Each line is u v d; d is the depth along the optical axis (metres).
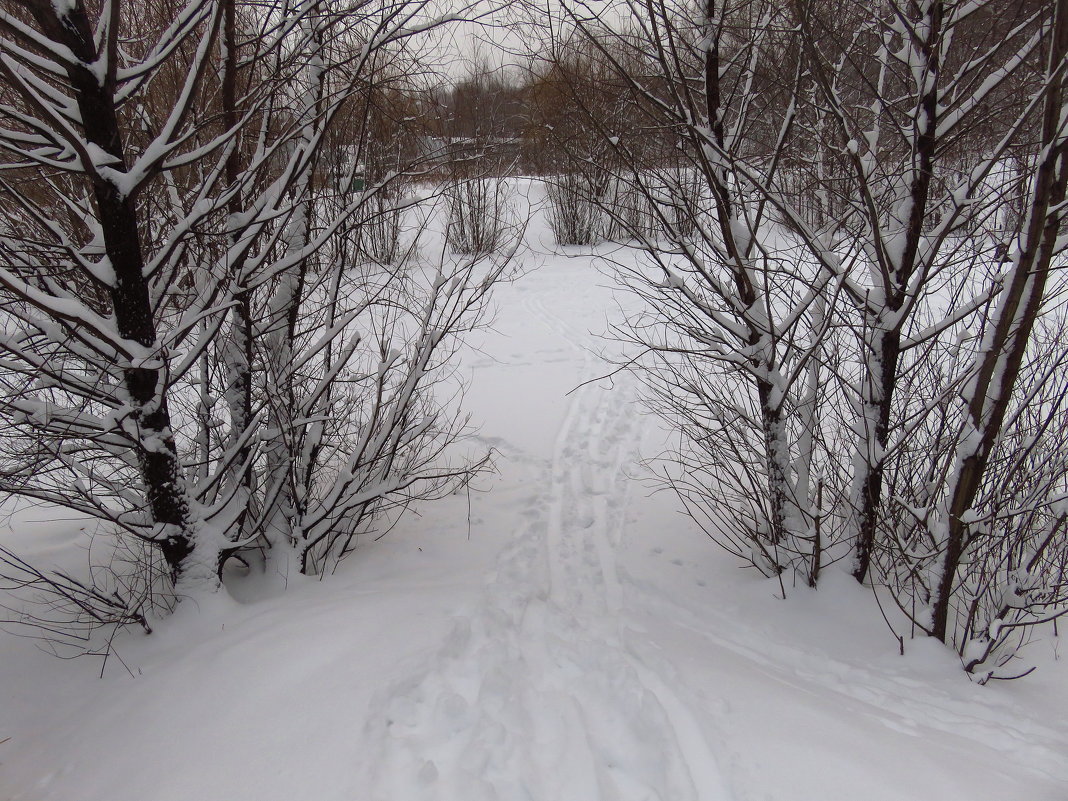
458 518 5.04
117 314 3.10
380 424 4.39
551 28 3.30
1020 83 3.39
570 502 5.35
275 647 3.06
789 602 3.87
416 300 5.23
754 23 3.63
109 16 2.71
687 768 2.49
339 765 2.38
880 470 3.66
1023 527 3.46
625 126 3.80
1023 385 4.00
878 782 2.33
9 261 2.99
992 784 2.35
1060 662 3.37
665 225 3.63
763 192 3.27
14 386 3.20
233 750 2.49
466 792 2.29
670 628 3.70
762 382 3.82
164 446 3.30
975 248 3.60
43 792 2.47
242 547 3.95
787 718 2.72
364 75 3.84
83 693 3.11
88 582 4.06
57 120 2.47
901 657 3.40
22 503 5.23
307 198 3.93
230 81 3.47
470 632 3.36
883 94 3.75
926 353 3.80
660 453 6.09
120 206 2.91
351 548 4.55
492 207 13.19
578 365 8.20
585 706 2.90
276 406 3.79
